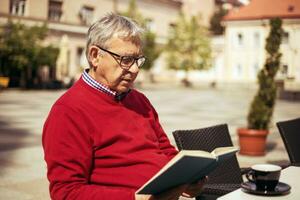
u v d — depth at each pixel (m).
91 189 2.06
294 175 2.77
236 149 2.21
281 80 32.47
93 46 2.34
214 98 26.67
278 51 7.93
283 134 3.85
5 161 7.21
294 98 28.03
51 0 27.39
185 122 13.94
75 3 31.70
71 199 2.04
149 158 2.39
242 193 2.30
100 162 2.27
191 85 43.03
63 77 30.28
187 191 2.33
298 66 35.00
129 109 2.51
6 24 25.06
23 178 6.03
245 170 3.54
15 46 25.97
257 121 8.02
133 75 2.36
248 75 42.06
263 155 7.98
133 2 35.06
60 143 2.11
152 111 2.80
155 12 43.34
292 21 36.41
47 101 20.75
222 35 48.12
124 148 2.32
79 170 2.12
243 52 42.25
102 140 2.25
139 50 2.36
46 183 5.76
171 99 24.97
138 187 2.30
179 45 40.38
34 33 26.25
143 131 2.49
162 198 2.00
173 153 2.83
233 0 55.38
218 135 3.49
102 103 2.32
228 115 16.44
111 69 2.31
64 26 30.89
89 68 2.42
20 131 11.07
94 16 33.94
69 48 32.03
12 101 20.36
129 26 2.34
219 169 3.44
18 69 27.33
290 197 2.25
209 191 3.14
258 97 8.05
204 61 40.31
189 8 48.38
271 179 2.27
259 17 40.25
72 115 2.18
